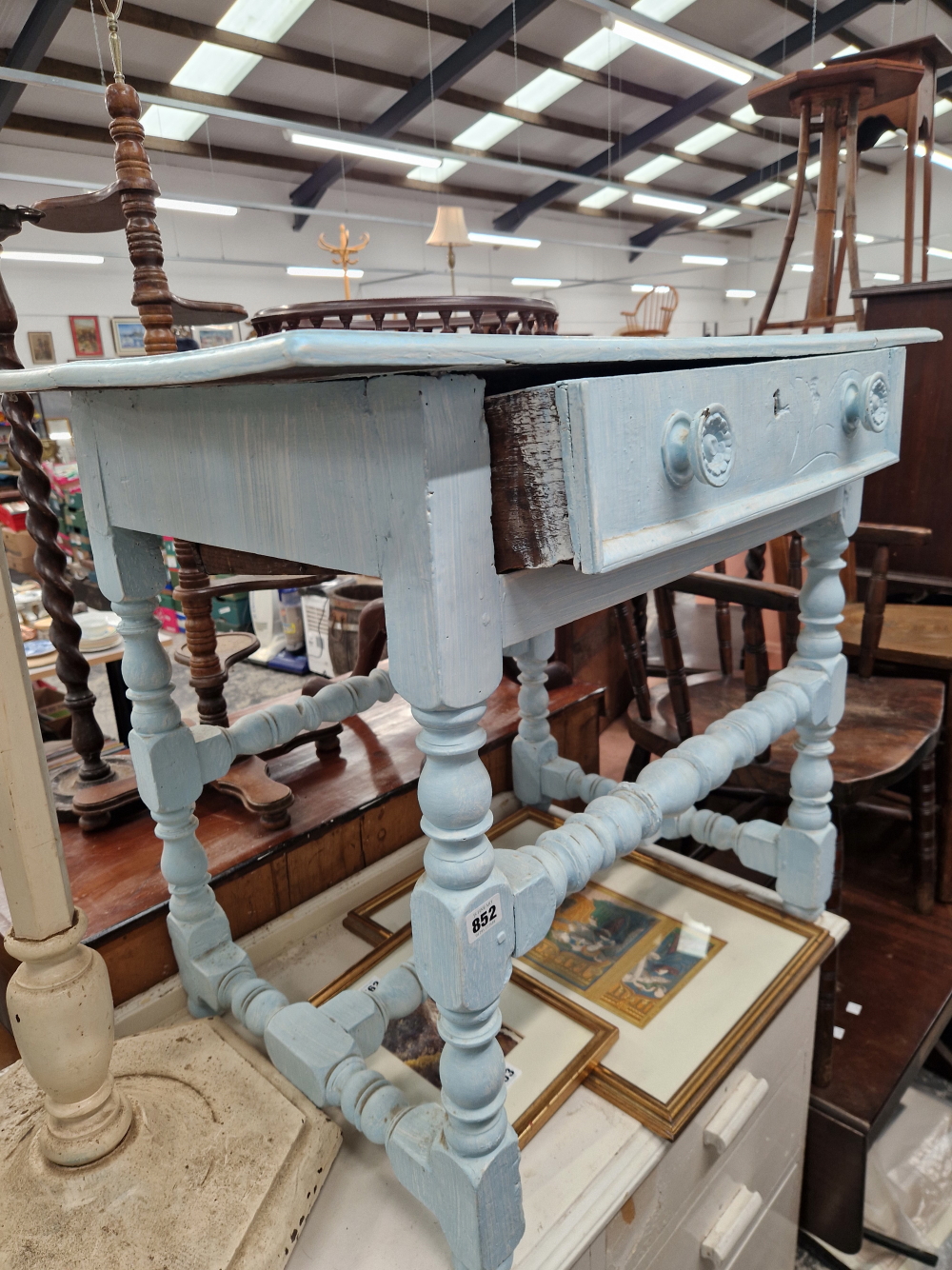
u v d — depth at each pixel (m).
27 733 0.66
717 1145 0.93
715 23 8.31
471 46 7.64
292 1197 0.78
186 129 8.73
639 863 1.38
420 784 0.59
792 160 12.32
